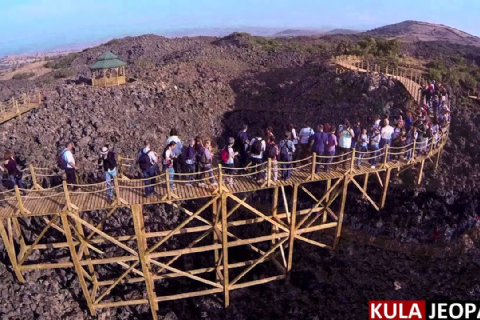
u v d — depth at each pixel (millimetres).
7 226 18234
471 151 24484
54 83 37875
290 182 17266
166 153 15766
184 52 49438
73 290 19203
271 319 19969
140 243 16609
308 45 50125
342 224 21984
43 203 16172
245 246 23109
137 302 18719
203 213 23781
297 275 21062
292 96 31844
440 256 19844
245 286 19469
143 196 16172
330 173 18203
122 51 61344
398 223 21172
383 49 41188
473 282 19312
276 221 19062
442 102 25953
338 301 20062
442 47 53469
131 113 27953
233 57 45062
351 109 28453
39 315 17453
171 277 20312
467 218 20938
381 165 19203
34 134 23531
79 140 23922
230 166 17188
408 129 22031
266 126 29750
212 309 20172
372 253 20531
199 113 30703
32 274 18266
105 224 21859
